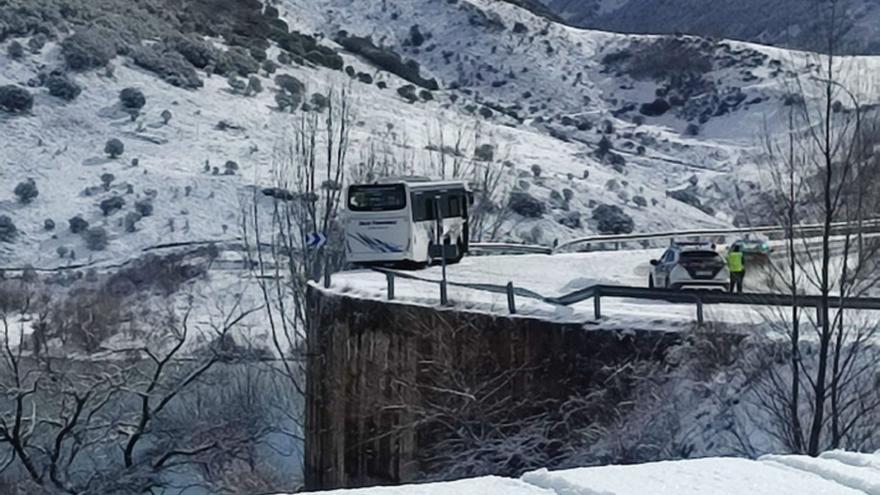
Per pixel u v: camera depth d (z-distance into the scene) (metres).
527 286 30.81
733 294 20.50
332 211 46.06
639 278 33.78
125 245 68.75
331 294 28.16
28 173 79.12
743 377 19.30
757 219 43.59
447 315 24.52
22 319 40.66
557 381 22.45
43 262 67.38
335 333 27.70
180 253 63.09
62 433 31.38
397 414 25.28
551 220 70.56
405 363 25.25
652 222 76.38
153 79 96.06
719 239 41.84
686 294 21.20
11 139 83.12
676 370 20.34
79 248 68.75
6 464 32.00
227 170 79.62
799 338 19.23
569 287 30.67
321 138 79.56
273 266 54.12
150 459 32.97
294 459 36.78
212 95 96.69
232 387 36.50
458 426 23.52
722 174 93.88
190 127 89.12
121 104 91.00
